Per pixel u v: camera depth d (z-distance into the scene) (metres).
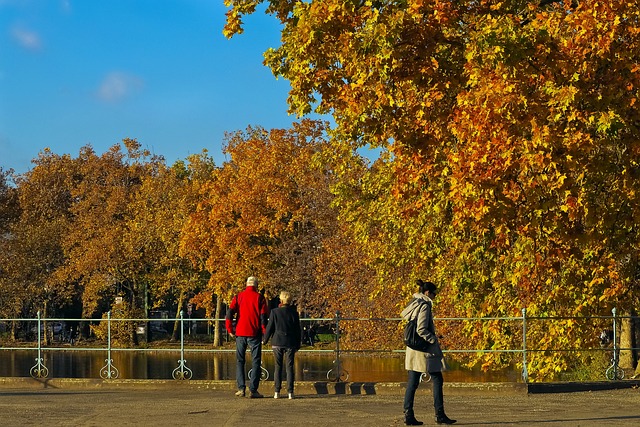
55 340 74.62
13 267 68.44
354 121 16.30
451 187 15.86
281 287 53.91
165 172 68.94
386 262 29.23
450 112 17.08
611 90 15.08
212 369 40.16
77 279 69.69
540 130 14.44
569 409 13.86
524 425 12.05
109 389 17.52
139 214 67.19
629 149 16.33
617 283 19.05
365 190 30.16
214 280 56.03
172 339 68.31
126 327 61.97
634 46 15.49
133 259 66.38
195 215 56.91
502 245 19.94
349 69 15.88
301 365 38.12
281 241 55.44
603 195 17.56
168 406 14.59
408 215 19.47
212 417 13.18
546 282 19.89
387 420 12.74
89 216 68.31
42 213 73.88
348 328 40.38
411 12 15.36
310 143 55.47
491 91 14.82
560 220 16.23
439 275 25.38
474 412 13.66
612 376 17.92
